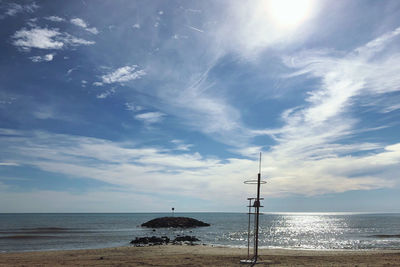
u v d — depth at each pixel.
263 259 22.89
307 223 133.88
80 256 25.94
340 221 156.00
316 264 20.55
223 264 20.59
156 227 90.06
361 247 39.69
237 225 107.12
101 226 96.25
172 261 22.09
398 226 98.88
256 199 21.91
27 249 37.22
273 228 92.25
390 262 21.55
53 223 117.81
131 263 21.20
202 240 50.19
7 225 101.19
